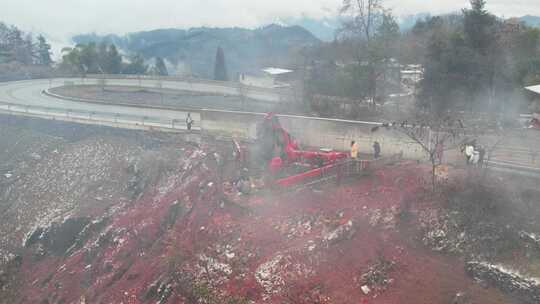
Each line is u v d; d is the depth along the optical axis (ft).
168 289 59.82
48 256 89.04
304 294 51.67
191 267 60.85
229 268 58.34
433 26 194.80
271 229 63.10
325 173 69.77
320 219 61.72
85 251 81.87
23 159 120.78
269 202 68.33
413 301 48.34
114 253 77.05
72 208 96.32
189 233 68.90
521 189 56.85
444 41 109.70
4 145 129.18
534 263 48.14
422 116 101.50
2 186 113.29
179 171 88.48
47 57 401.70
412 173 66.23
